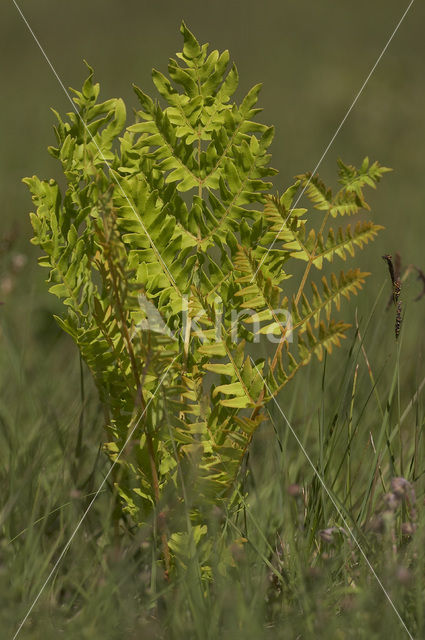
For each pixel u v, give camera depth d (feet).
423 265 12.05
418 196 20.12
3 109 31.30
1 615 4.96
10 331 9.61
